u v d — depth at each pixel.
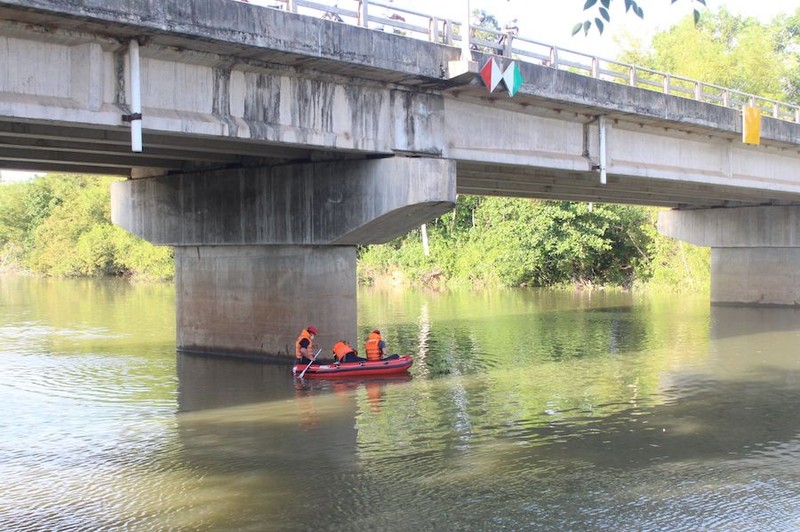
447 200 19.02
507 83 19.34
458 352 24.69
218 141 18.70
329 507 11.32
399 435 14.95
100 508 11.36
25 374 21.16
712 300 40.97
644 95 23.77
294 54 16.02
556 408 17.09
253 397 18.14
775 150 32.00
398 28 18.33
